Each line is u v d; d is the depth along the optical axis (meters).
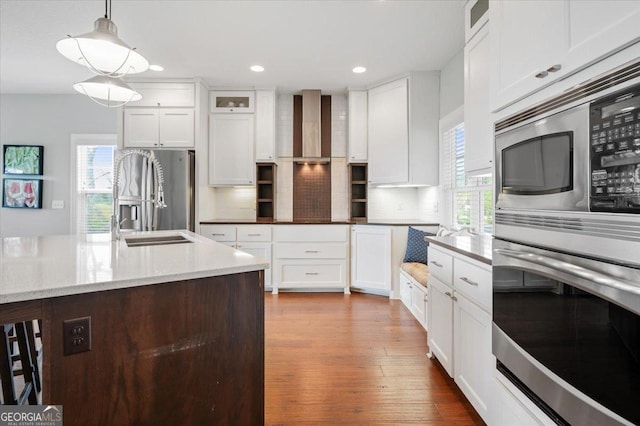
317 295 4.04
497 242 1.37
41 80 4.16
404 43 3.18
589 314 0.88
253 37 3.07
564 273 0.95
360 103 4.31
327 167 4.62
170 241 2.37
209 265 1.25
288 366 2.26
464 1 2.52
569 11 0.97
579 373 0.91
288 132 4.61
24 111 4.69
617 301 0.79
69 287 0.93
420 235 3.68
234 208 4.63
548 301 1.04
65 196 4.72
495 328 1.36
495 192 1.40
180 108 4.04
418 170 3.83
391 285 3.85
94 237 2.20
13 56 3.47
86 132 4.71
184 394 1.14
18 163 4.68
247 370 1.27
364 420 1.70
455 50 3.31
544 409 1.07
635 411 0.75
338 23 2.84
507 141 1.30
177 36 3.06
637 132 0.74
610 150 0.81
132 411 1.04
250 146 4.32
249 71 3.85
